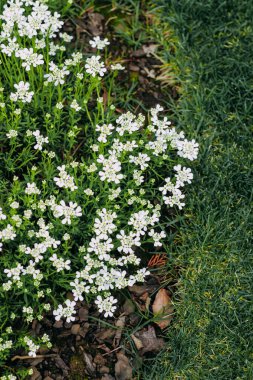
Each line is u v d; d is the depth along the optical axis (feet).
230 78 3.67
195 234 3.29
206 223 3.29
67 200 3.10
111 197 2.97
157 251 3.30
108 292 2.95
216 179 3.41
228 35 3.80
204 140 3.50
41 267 3.05
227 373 3.00
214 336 3.08
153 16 3.90
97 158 3.16
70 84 3.43
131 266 3.24
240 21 3.84
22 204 3.16
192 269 3.23
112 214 2.93
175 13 3.84
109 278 2.93
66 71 3.17
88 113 3.28
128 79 3.72
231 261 3.22
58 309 2.86
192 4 3.81
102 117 3.27
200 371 3.01
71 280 3.01
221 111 3.59
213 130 3.57
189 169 3.15
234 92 3.66
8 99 3.29
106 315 2.90
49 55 3.55
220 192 3.38
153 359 3.04
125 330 3.10
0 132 3.19
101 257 2.91
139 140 3.15
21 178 3.26
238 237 3.26
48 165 3.22
